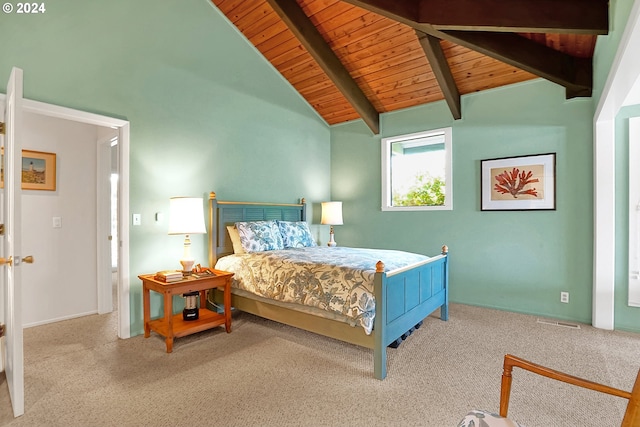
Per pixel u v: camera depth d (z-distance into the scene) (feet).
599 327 10.54
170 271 9.86
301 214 15.75
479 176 12.92
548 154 11.53
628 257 10.27
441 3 8.38
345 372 7.82
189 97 11.55
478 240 12.96
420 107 14.37
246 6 11.96
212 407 6.42
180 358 8.56
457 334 10.10
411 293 9.07
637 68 6.68
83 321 11.50
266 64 14.26
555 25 7.83
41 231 11.23
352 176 16.61
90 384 7.23
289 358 8.57
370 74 13.48
